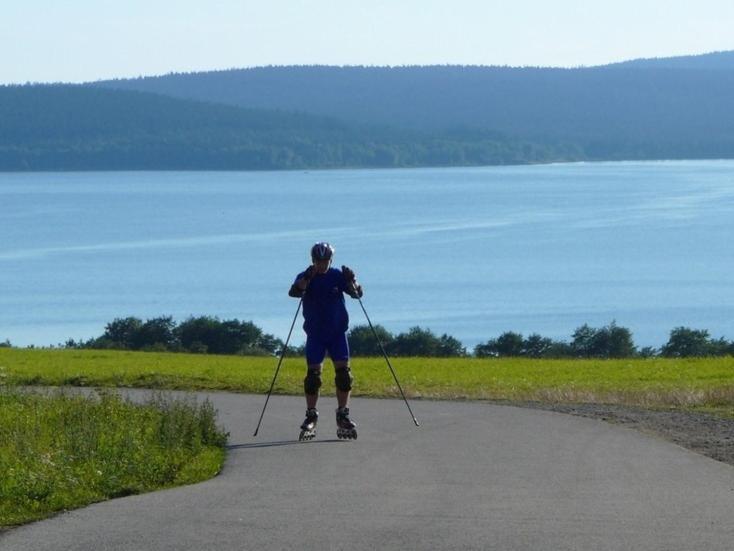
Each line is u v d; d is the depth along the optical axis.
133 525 11.19
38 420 18.62
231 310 135.88
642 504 12.34
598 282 163.50
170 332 76.94
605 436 18.34
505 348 74.94
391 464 15.41
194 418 18.02
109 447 15.55
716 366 41.06
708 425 19.98
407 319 128.88
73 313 134.50
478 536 10.59
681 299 146.12
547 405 24.06
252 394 27.17
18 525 11.36
